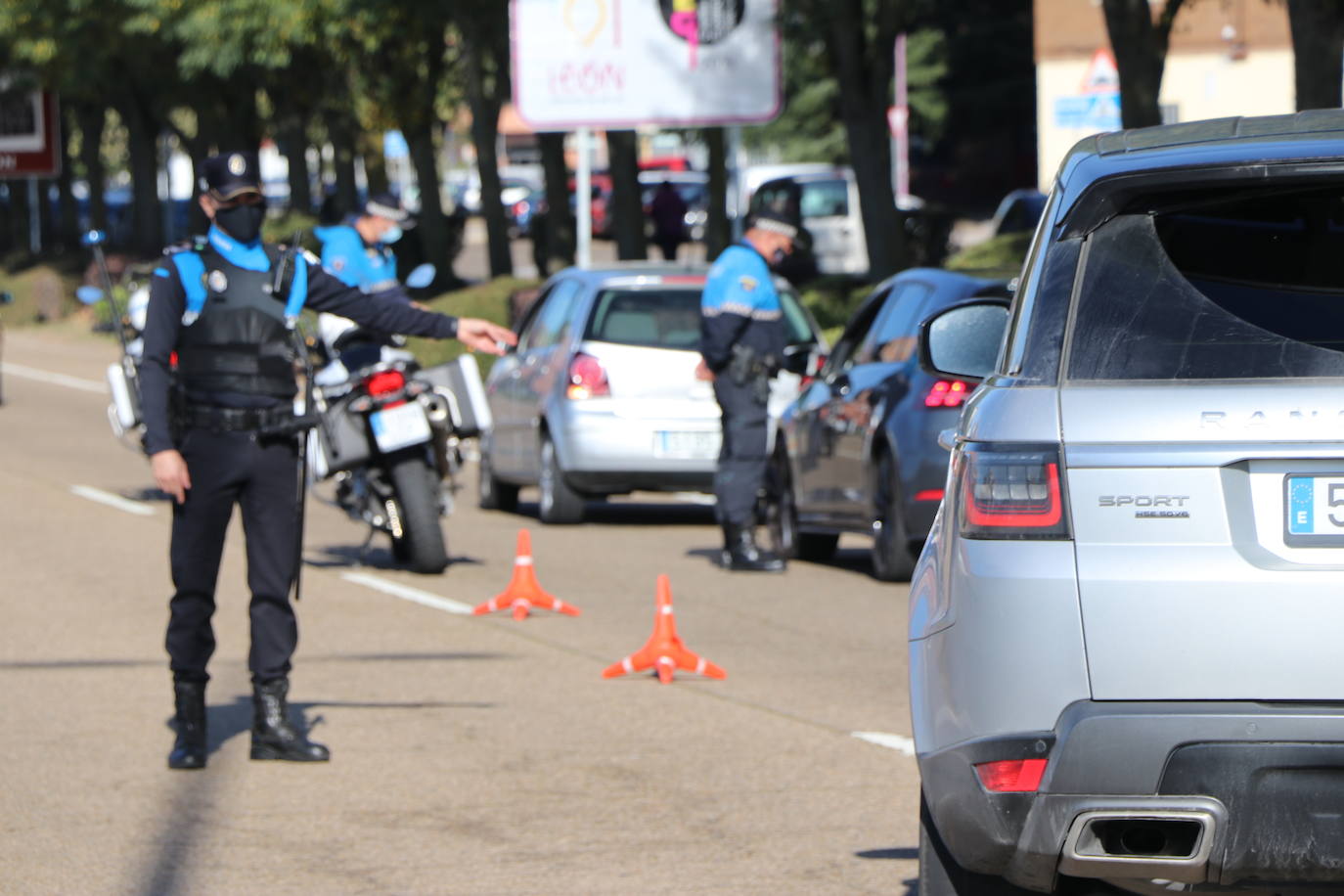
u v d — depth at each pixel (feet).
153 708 81.05
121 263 431.02
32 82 406.41
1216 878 39.11
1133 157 41.98
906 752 72.95
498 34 294.46
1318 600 38.47
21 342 395.55
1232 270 41.04
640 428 140.77
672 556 130.21
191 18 323.57
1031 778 39.60
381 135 412.16
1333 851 38.47
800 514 126.93
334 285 72.28
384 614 104.88
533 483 149.89
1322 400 39.04
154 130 478.18
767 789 67.67
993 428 40.93
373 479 118.52
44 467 181.37
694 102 240.32
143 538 134.62
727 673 88.48
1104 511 39.52
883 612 105.91
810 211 325.42
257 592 71.92
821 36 235.81
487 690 85.10
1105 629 39.24
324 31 316.81
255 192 70.28
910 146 579.07
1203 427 39.24
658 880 57.11
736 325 119.75
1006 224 330.54
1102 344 40.70
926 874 44.50
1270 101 395.14
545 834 62.18
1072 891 44.55
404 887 56.49
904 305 115.75
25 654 92.79
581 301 144.77
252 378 70.13
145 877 57.52
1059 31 417.49
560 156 305.53
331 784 68.69
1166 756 38.68
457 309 261.85
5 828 63.00
